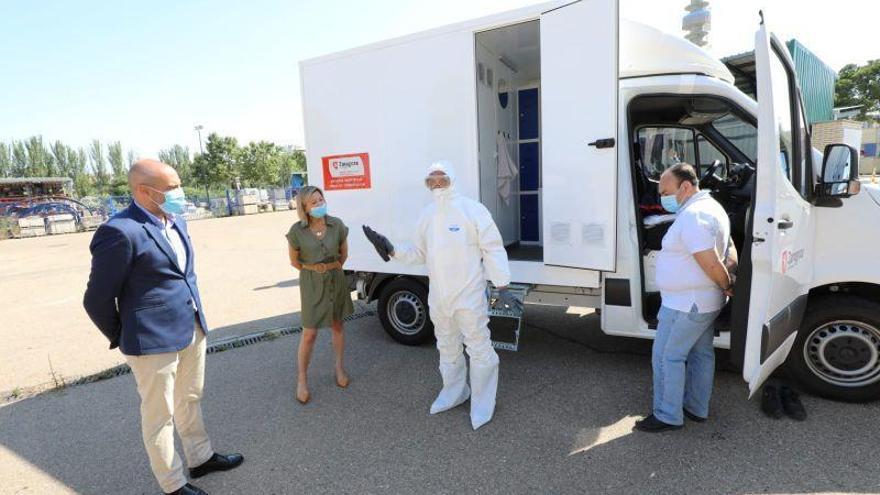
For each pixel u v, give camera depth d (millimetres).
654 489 2555
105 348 5625
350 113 4680
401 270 4680
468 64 4016
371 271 4863
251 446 3223
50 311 7652
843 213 3137
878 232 3062
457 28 4020
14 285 10180
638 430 3111
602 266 3461
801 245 3008
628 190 3570
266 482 2834
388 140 4508
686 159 4570
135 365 2453
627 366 4152
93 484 2936
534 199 5453
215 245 15727
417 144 4363
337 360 4043
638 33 3691
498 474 2764
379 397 3834
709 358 3039
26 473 3076
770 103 2527
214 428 3492
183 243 2664
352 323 5855
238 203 34719
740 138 4336
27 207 30203
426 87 4238
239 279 9531
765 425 3080
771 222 2553
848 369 3242
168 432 2564
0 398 4262
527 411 3455
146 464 3131
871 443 2822
